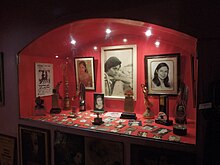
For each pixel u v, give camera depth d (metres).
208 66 1.09
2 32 1.99
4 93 2.04
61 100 2.41
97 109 2.10
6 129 2.07
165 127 1.56
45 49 2.07
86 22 1.53
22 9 1.81
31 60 2.06
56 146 1.73
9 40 1.94
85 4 1.46
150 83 1.90
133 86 1.98
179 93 1.65
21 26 1.84
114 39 2.07
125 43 2.01
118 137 1.42
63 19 1.57
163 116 1.67
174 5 1.14
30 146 1.88
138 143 1.34
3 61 2.01
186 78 1.74
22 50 1.88
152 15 1.21
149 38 1.87
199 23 1.09
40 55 2.14
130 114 1.84
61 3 1.58
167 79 1.81
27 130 1.89
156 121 1.69
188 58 1.72
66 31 1.78
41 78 2.19
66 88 2.35
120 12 1.32
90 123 1.71
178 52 1.76
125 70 2.02
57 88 2.27
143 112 1.96
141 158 1.33
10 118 2.03
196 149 1.15
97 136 1.51
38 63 2.14
